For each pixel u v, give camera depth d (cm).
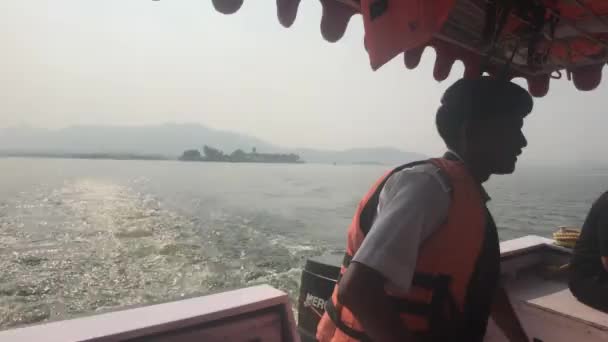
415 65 225
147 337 166
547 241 384
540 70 277
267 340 196
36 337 155
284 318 203
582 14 198
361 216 124
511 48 233
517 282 326
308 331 275
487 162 127
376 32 147
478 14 197
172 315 178
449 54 234
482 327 118
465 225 108
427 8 125
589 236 271
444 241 107
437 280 107
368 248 103
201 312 182
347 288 102
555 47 245
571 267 281
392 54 140
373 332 99
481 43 210
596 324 237
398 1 135
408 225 104
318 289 273
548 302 275
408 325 108
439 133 136
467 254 107
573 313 254
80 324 168
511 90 124
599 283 258
